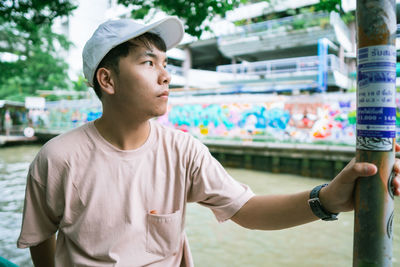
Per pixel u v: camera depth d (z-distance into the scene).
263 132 14.41
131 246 1.13
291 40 17.70
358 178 0.84
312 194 1.01
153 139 1.25
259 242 5.96
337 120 12.61
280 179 12.11
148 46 1.15
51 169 1.17
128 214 1.14
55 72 29.70
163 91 1.18
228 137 15.33
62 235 1.24
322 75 15.48
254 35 18.47
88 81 1.26
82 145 1.20
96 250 1.13
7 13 4.34
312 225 6.78
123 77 1.14
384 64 0.77
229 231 6.50
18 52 21.66
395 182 0.79
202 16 3.66
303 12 16.62
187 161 1.24
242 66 20.55
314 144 12.88
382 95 0.77
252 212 1.17
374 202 0.80
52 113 24.73
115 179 1.17
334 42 16.94
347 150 11.38
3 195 9.10
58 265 1.21
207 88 18.14
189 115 16.52
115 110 1.19
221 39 20.00
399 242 5.57
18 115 26.64
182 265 1.32
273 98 14.16
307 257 5.37
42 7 4.30
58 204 1.21
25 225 1.25
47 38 26.33
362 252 0.83
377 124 0.78
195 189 1.27
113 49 1.14
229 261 5.22
